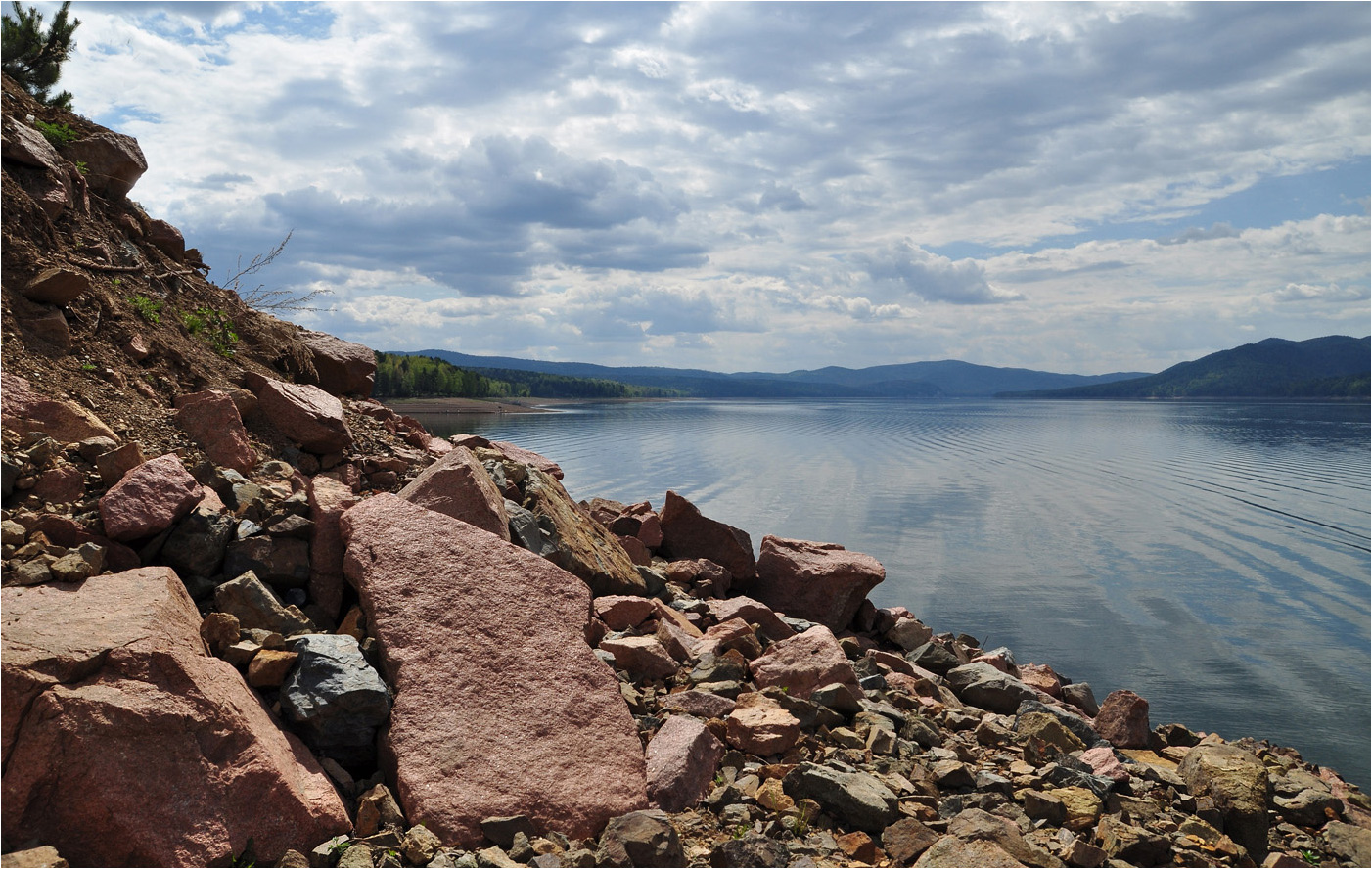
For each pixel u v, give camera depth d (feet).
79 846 13.75
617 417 654.12
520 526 30.04
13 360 26.96
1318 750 80.69
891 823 19.07
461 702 19.01
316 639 19.49
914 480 293.64
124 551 20.95
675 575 42.27
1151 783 24.09
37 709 13.96
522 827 16.74
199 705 15.40
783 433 511.40
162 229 44.98
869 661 34.58
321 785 16.40
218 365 36.04
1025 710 31.27
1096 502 251.19
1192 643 116.67
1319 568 170.19
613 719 19.95
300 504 25.58
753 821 18.80
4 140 33.94
